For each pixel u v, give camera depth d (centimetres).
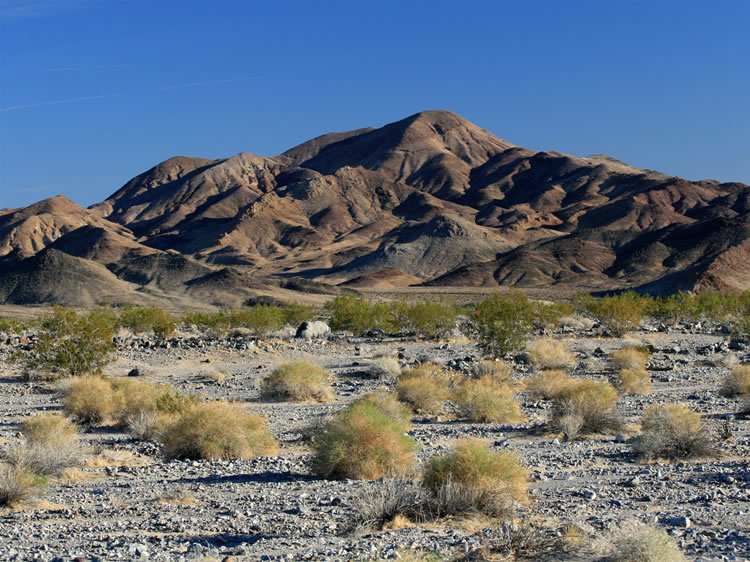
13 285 16838
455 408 2512
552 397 2597
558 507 1102
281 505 1198
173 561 873
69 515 1170
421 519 1057
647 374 3161
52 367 3388
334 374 3459
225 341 4703
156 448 1859
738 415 2095
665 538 809
